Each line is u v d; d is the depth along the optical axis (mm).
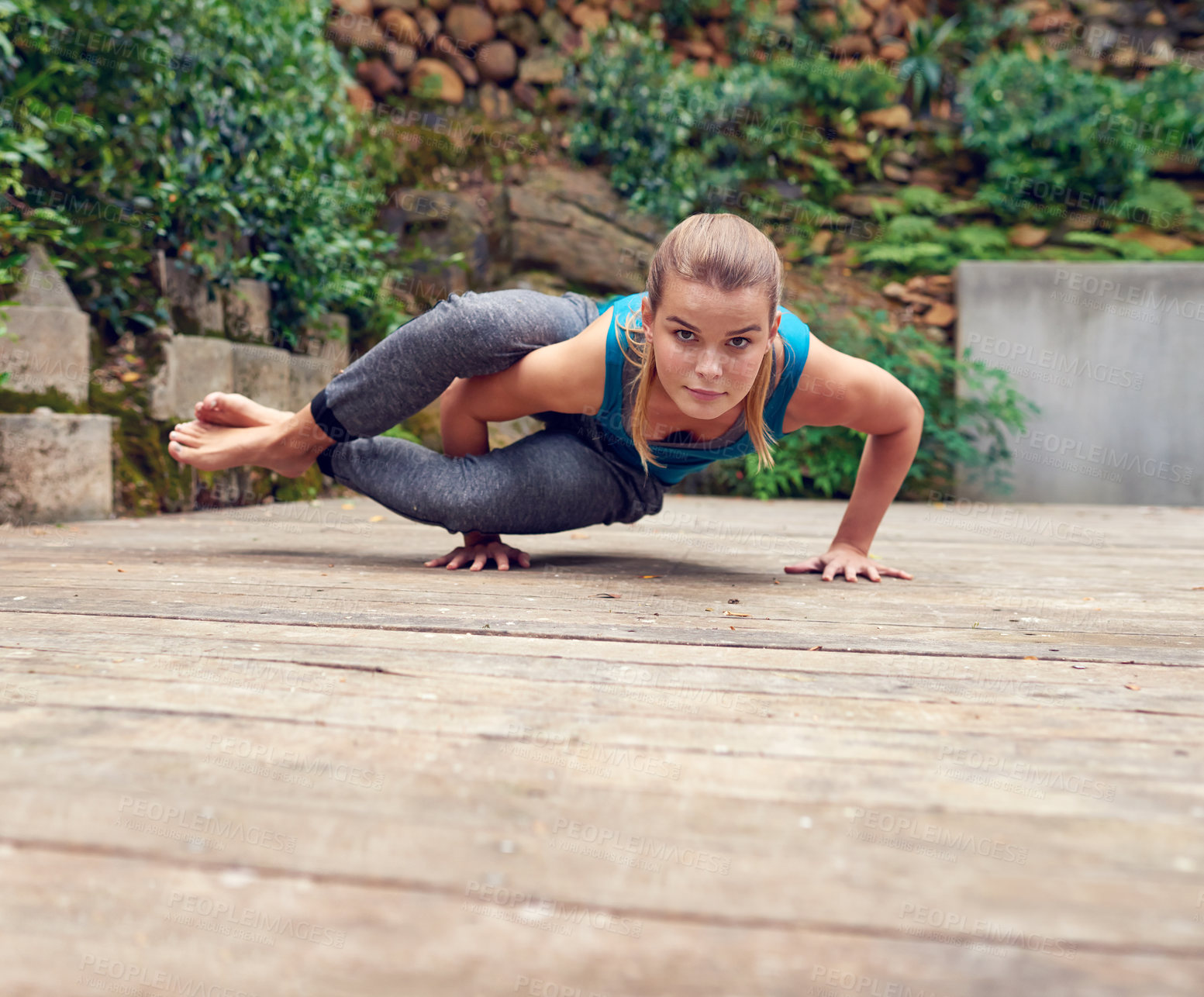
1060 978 499
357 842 641
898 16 7836
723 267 1499
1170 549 3094
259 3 4180
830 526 3670
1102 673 1204
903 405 2010
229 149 4039
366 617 1462
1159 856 647
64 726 871
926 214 7039
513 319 1865
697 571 2201
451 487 2031
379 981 487
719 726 931
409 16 6418
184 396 3701
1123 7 8031
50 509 3064
